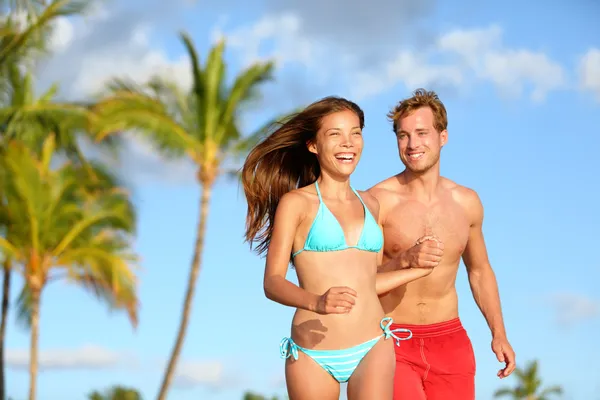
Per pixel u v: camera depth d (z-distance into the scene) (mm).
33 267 34281
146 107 33125
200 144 34906
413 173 8945
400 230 8898
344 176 7418
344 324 7137
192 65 34625
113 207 34406
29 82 33938
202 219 35625
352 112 7461
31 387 35000
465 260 9445
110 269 33969
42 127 33938
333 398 7258
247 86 34875
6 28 31078
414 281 8805
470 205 9062
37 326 35156
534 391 80938
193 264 35812
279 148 7777
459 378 8883
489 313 9234
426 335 8820
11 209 33625
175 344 35594
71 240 34344
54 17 31156
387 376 7105
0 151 33156
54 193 33938
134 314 34281
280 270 7070
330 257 7195
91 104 33375
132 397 46562
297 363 7246
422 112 8766
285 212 7188
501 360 9047
